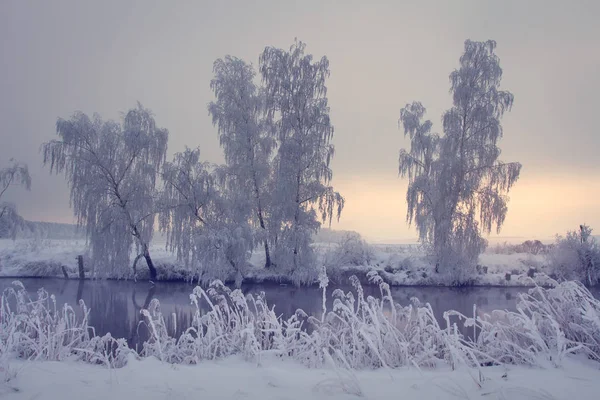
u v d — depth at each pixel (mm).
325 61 26812
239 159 26656
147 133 26188
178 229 25969
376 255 28594
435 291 23812
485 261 27875
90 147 25516
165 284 26062
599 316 6574
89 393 4426
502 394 4270
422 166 26656
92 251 26156
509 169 24453
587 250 25766
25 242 32281
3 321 8266
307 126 26656
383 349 6324
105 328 13602
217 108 26656
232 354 7043
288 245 26031
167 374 5102
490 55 25266
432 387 4637
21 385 4746
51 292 22109
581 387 4641
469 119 25203
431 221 26344
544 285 25000
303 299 20719
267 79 26734
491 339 6613
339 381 4719
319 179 26531
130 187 25984
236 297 7914
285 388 4582
